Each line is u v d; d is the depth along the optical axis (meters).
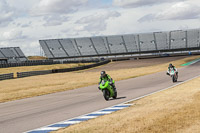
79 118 25.14
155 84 57.72
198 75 72.69
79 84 72.56
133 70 129.50
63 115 27.86
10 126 23.97
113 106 31.11
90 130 19.67
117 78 84.81
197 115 22.03
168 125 19.38
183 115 22.39
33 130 21.45
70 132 19.61
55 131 20.47
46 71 134.88
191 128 18.20
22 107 37.06
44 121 25.20
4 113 32.59
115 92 38.81
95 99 40.09
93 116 25.66
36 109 33.91
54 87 67.62
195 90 39.84
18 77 117.12
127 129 19.05
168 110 25.23
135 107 29.02
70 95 48.78
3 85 86.12
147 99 34.72
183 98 32.53
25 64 192.88
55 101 41.31
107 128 19.83
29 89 67.44
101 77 38.19
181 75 76.12
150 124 20.00
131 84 61.94
